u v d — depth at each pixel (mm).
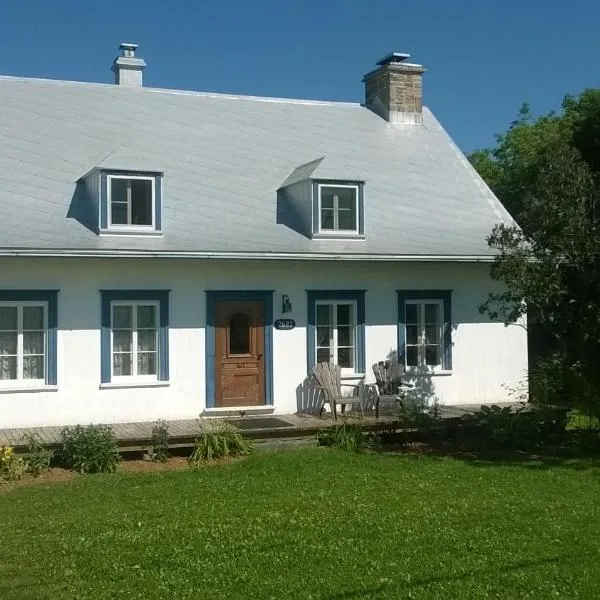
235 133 18500
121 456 12938
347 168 16859
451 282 17312
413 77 20781
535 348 20297
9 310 14211
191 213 16000
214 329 15484
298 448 13992
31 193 15227
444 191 18844
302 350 16109
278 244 15766
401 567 7547
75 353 14500
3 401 14031
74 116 17375
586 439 14164
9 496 10555
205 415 15328
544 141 33344
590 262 13523
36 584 7129
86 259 14359
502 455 13562
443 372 17156
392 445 14547
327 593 6891
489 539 8414
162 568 7551
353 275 16484
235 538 8492
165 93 19000
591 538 8445
